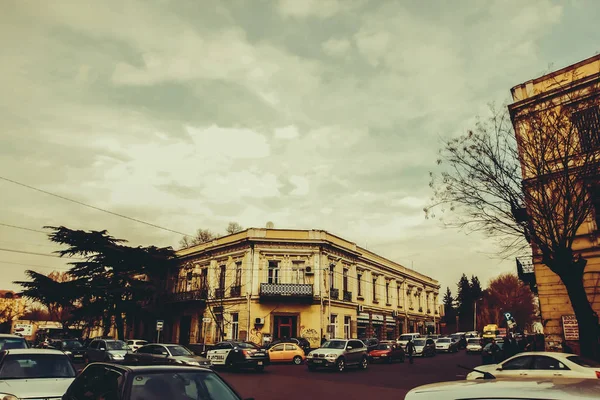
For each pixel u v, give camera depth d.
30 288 35.88
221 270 38.31
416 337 38.31
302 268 35.38
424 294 57.97
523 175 14.98
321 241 35.62
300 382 17.50
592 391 2.54
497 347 22.62
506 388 2.77
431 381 18.03
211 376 5.97
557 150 14.19
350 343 23.55
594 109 14.45
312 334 33.62
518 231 14.27
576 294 13.00
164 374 5.64
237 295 35.25
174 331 41.44
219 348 23.08
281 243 35.44
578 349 15.59
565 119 15.12
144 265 41.44
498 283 77.12
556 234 13.51
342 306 37.62
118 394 5.19
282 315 33.97
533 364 10.77
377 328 44.25
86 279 37.66
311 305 34.34
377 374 20.92
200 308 39.06
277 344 27.61
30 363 8.90
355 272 41.16
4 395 7.39
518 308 72.50
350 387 16.05
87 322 38.41
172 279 44.62
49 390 8.00
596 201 14.59
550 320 16.55
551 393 2.54
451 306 95.00
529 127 15.17
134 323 48.38
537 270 17.23
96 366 6.33
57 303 36.97
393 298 48.66
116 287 37.03
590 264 16.02
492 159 14.60
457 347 43.66
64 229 37.25
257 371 21.92
